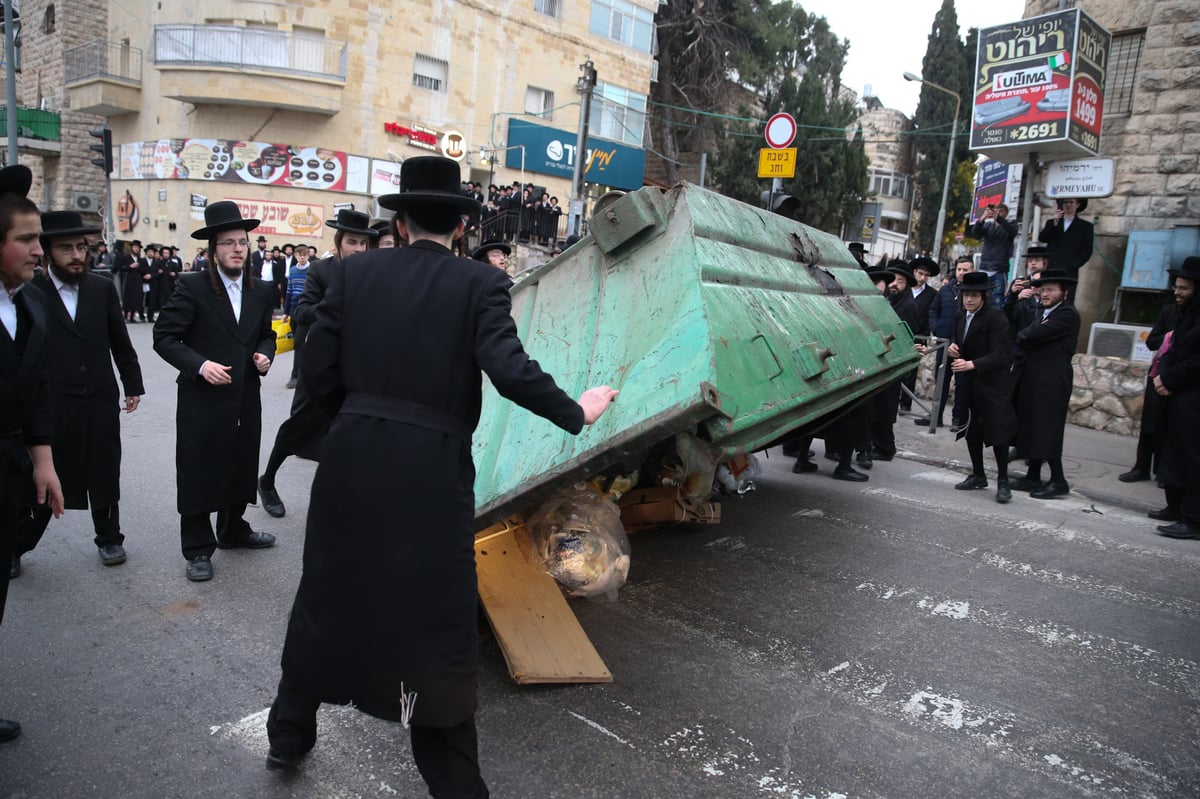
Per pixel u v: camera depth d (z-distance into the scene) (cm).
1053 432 689
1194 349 588
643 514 513
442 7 2489
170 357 420
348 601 223
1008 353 674
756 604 439
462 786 229
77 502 437
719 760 291
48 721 301
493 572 366
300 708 258
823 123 3180
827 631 409
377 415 227
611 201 379
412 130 2470
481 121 2648
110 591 421
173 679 334
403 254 243
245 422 456
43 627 378
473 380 236
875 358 514
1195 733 325
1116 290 1129
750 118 3372
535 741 297
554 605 364
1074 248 988
